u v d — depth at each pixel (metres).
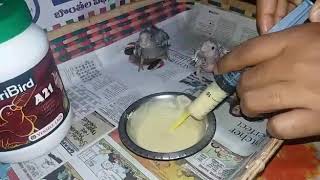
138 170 0.49
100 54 0.68
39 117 0.48
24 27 0.44
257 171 0.43
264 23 0.52
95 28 0.67
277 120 0.37
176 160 0.49
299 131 0.36
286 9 0.53
